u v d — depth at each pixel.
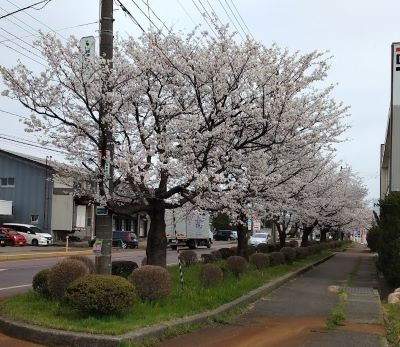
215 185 11.29
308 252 30.48
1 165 47.72
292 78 12.31
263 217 20.22
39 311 8.70
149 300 9.62
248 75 11.52
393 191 16.86
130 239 44.81
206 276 12.59
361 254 42.25
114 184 11.27
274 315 10.74
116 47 11.49
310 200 23.56
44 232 44.81
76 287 8.12
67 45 10.42
